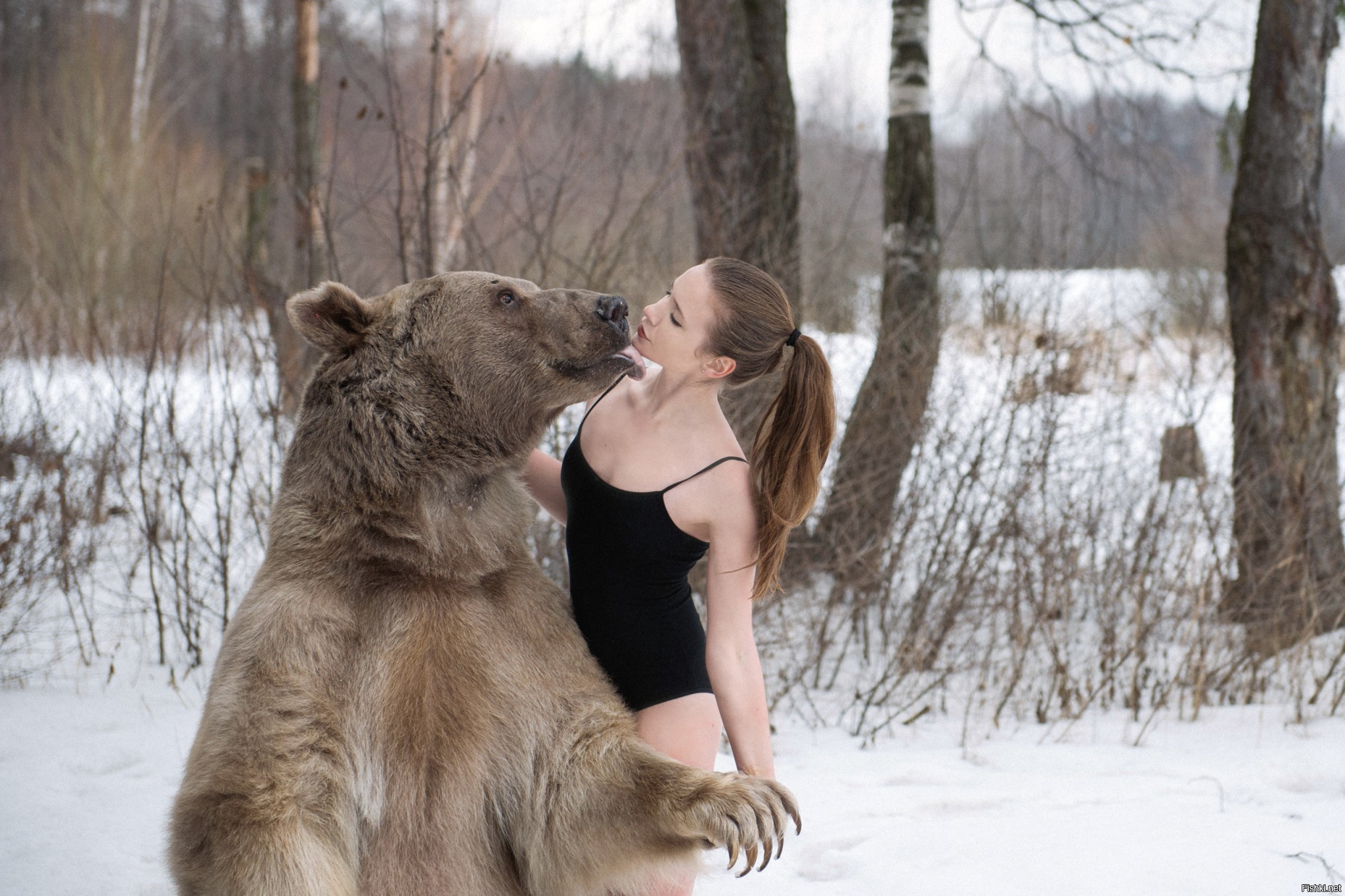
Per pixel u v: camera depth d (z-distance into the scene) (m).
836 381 7.44
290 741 2.30
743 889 3.52
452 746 2.46
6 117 18.62
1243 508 6.27
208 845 2.27
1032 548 6.47
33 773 4.25
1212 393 6.87
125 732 4.76
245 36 22.28
